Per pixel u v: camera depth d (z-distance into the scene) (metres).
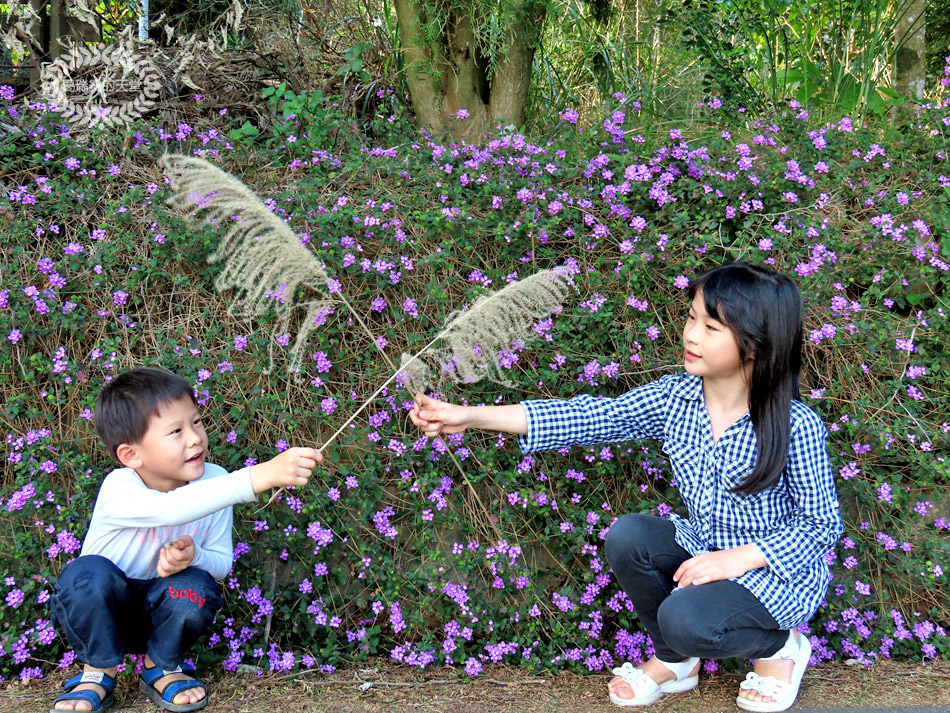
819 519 2.01
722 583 1.96
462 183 3.03
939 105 3.98
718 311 1.95
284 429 2.65
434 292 2.75
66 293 2.75
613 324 2.84
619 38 4.77
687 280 2.88
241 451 2.63
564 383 2.77
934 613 2.67
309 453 1.91
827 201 3.07
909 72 4.38
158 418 2.03
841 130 3.35
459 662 2.48
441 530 2.66
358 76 4.02
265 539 2.49
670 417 2.18
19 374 2.65
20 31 3.69
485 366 2.24
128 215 2.83
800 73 4.46
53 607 2.04
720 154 3.22
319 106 3.44
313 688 2.29
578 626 2.55
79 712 2.02
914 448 2.76
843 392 2.87
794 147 3.28
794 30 4.75
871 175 3.29
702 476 2.13
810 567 2.03
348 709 2.16
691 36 4.04
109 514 2.04
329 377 2.78
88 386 2.64
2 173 2.97
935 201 3.21
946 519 2.79
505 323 2.09
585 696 2.28
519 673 2.44
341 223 2.83
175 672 2.15
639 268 2.86
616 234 2.99
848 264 3.04
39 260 2.70
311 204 2.91
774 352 1.94
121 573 2.08
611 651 2.60
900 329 2.93
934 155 3.35
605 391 2.81
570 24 4.88
